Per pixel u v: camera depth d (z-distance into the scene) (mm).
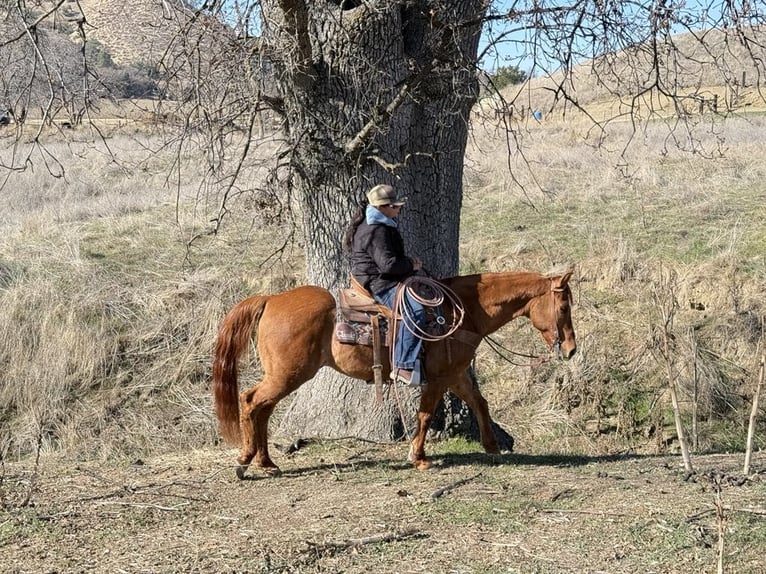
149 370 13273
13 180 21344
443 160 9680
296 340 7934
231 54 8023
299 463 8742
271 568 5723
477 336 8117
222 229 16812
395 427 9742
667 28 7852
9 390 12789
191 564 5863
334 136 9023
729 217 16500
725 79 8453
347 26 8805
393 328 7777
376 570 5660
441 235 9797
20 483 8242
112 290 14625
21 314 13734
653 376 13039
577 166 20734
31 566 5934
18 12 7551
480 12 8570
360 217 7953
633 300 14219
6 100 7770
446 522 6477
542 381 13375
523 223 16953
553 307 8102
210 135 8469
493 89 8578
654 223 16484
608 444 12336
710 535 5945
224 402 8094
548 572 5512
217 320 13914
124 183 20719
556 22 7957
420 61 9102
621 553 5738
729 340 13297
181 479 8273
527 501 6848
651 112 8812
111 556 6086
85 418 12375
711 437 12273
